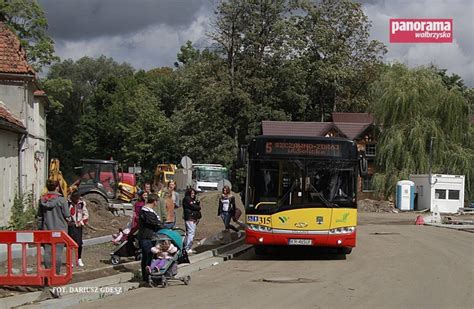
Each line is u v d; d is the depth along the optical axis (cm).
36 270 1141
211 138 6412
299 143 1619
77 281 1174
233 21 6328
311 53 7156
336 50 7138
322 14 7200
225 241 2078
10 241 1076
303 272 1423
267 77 6662
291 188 1603
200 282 1272
